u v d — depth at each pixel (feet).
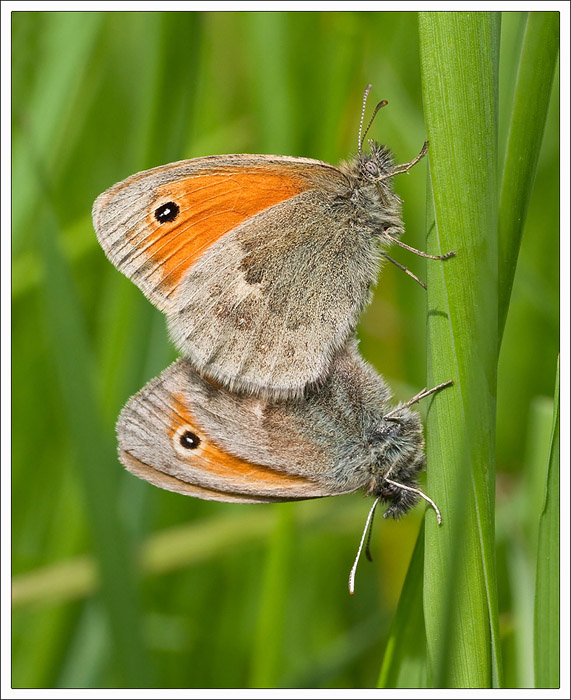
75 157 0.83
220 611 0.81
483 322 0.70
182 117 0.78
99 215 0.74
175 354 0.79
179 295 0.74
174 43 0.77
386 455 0.75
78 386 0.74
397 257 0.83
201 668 0.81
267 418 0.74
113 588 0.74
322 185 0.75
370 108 0.81
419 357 0.83
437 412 0.70
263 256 0.75
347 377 0.75
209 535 0.80
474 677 0.70
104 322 0.81
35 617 0.80
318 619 0.82
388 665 0.72
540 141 0.70
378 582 0.82
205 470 0.74
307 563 0.82
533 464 0.75
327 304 0.75
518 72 0.70
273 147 0.79
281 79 0.78
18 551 0.81
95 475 0.74
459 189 0.70
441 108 0.70
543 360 0.83
